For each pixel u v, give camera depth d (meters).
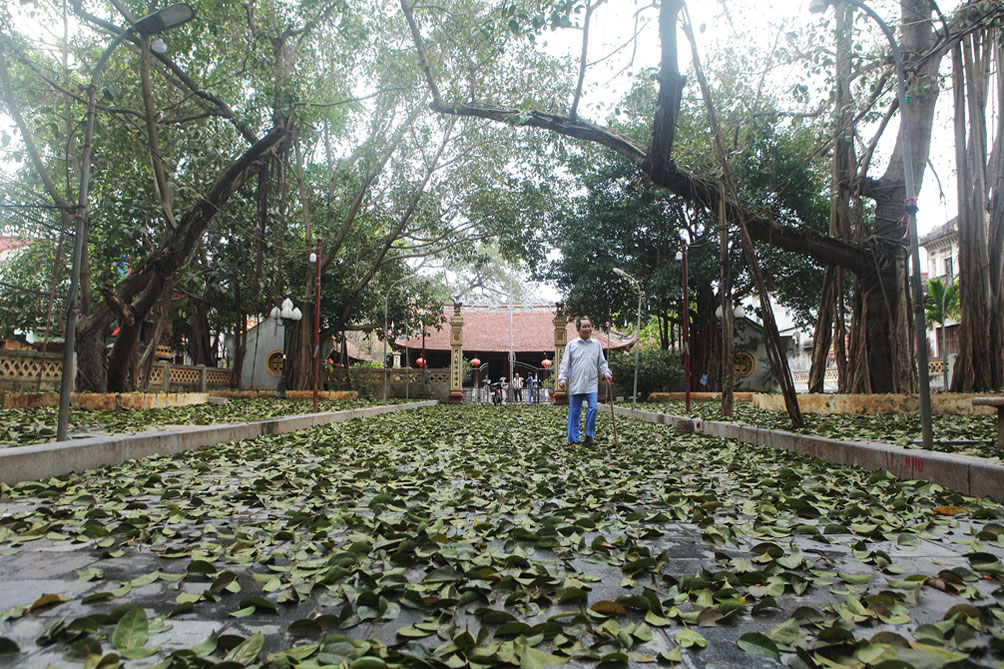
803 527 3.42
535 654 1.80
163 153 14.23
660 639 2.02
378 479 5.04
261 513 3.91
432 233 22.36
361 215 22.69
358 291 23.98
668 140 9.45
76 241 6.10
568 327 36.56
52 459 5.05
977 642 1.89
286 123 13.70
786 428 8.30
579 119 10.36
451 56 15.32
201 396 15.48
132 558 2.89
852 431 7.67
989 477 4.23
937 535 3.29
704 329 23.86
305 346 23.70
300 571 2.65
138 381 14.50
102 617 2.06
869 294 11.66
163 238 15.13
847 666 1.76
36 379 13.52
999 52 10.70
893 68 9.88
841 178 11.81
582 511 3.91
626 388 24.42
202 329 25.34
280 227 16.31
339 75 17.30
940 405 10.44
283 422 10.06
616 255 22.72
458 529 3.45
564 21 8.47
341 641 1.87
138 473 5.33
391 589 2.39
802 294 23.31
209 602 2.33
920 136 11.21
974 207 10.83
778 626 2.04
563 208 23.23
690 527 3.62
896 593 2.33
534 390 31.83
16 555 2.91
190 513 3.75
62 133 12.71
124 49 12.70
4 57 10.26
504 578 2.50
